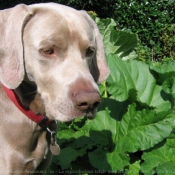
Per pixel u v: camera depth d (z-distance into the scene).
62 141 0.94
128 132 0.92
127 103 0.96
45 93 0.66
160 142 0.93
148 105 0.92
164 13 2.26
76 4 2.26
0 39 0.67
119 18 2.28
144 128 0.91
